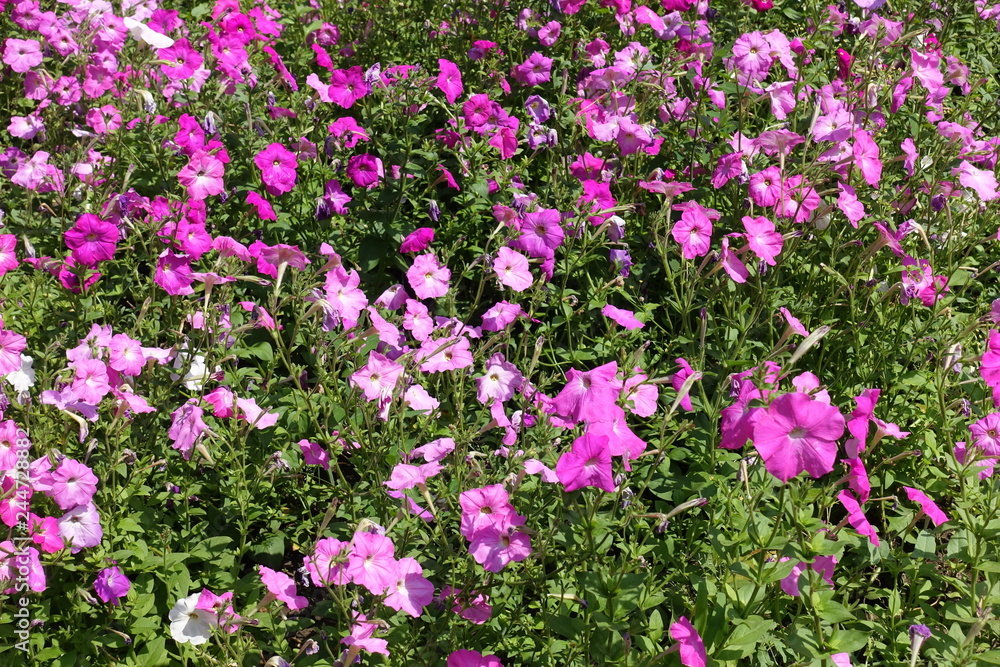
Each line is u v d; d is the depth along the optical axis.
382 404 1.93
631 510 1.86
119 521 1.88
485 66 2.52
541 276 2.16
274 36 2.70
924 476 2.05
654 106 2.35
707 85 2.40
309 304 2.01
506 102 2.56
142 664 1.84
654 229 2.11
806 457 1.69
